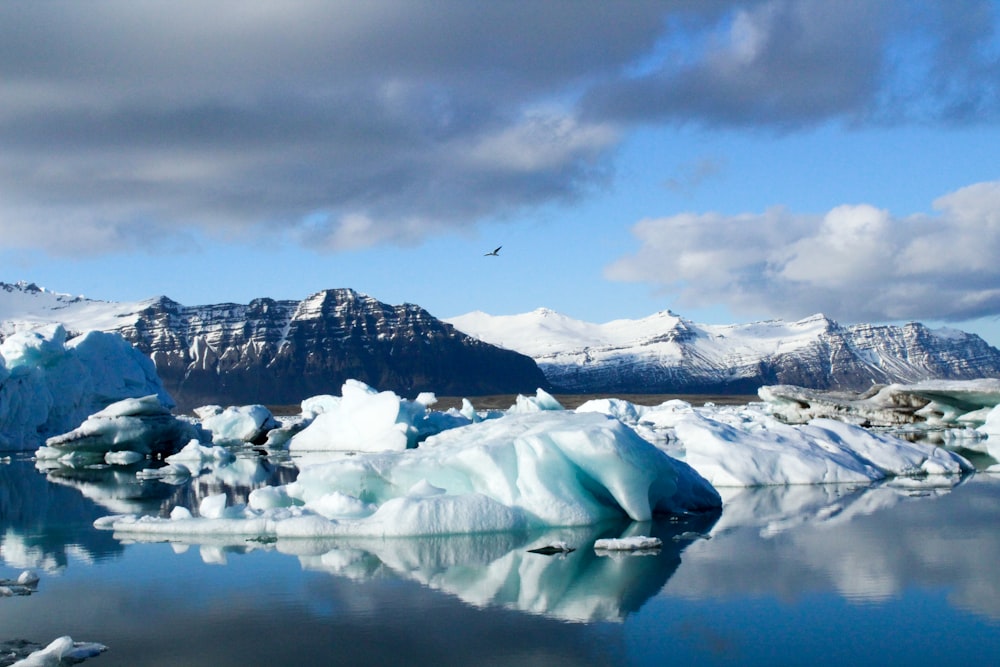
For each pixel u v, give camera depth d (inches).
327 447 1765.5
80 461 1651.1
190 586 513.0
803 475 974.4
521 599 474.3
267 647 399.5
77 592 502.3
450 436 791.7
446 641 404.8
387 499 754.2
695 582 506.3
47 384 2210.9
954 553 579.2
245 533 679.1
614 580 512.7
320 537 658.2
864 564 548.1
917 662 374.0
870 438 1109.7
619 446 699.4
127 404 1712.6
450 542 631.2
